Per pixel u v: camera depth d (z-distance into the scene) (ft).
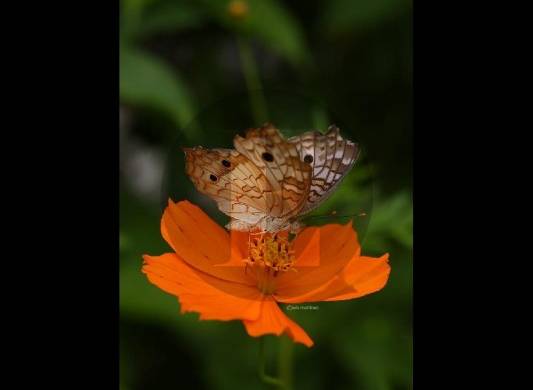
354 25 1.80
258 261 1.55
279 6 1.78
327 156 1.51
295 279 1.57
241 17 1.75
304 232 1.58
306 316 1.67
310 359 1.66
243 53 1.75
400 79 1.82
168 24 1.76
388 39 1.82
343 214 1.58
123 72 1.64
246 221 1.54
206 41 1.89
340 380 1.66
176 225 1.55
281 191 1.53
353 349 1.65
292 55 1.77
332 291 1.55
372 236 1.58
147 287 1.63
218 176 1.53
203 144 1.64
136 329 1.67
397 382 1.64
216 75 1.87
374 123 1.81
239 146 1.52
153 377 1.67
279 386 1.60
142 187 1.72
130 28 1.67
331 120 1.65
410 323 1.66
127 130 1.75
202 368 1.67
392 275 1.67
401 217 1.58
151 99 1.64
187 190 1.58
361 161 1.60
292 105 1.74
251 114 1.72
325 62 1.86
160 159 1.73
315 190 1.52
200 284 1.53
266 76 1.86
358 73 1.84
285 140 1.50
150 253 1.67
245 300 1.53
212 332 1.68
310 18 1.86
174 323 1.65
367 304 1.67
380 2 1.79
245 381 1.67
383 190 1.76
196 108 1.72
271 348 1.68
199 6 1.77
